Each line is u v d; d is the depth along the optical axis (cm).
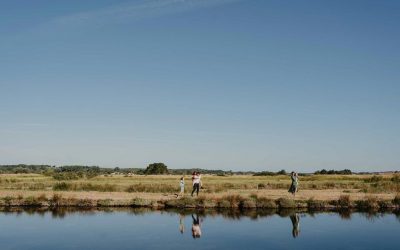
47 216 3650
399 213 3753
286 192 5069
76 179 9569
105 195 4700
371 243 2603
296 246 2534
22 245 2591
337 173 14100
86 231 2992
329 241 2659
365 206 3981
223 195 4541
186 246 2547
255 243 2614
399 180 8481
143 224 3253
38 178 10106
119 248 2492
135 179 9500
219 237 2788
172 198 4384
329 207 3981
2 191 5275
